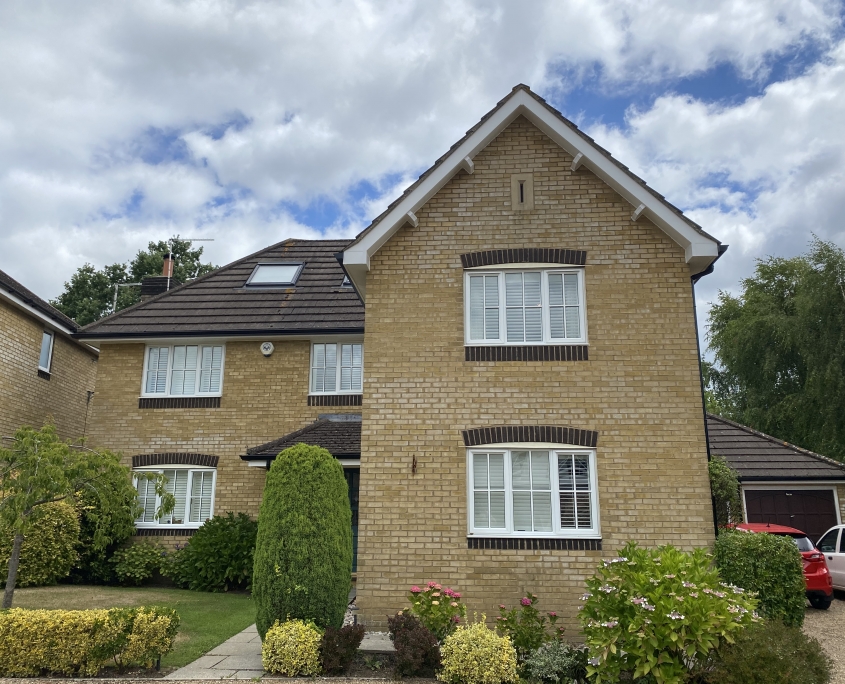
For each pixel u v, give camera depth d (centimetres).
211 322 1830
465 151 1187
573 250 1168
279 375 1767
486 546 1066
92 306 3812
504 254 1173
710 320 3603
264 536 932
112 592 1440
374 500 1095
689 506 1062
